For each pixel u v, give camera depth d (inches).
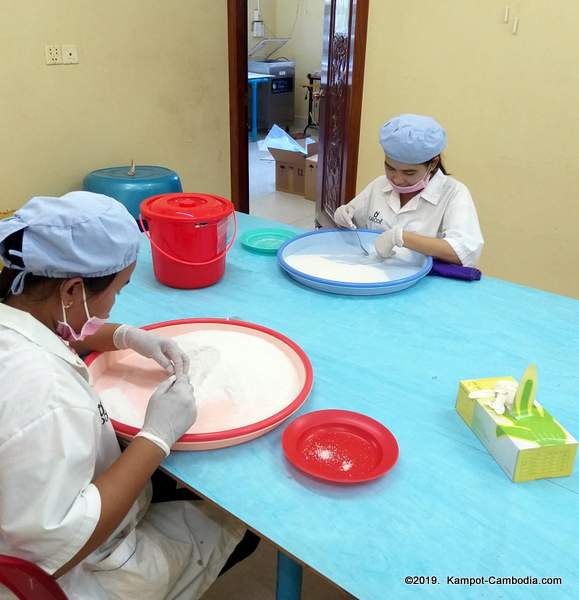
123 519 35.6
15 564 28.5
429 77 111.6
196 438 37.0
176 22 120.6
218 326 52.5
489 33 102.7
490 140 109.4
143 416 40.5
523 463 35.0
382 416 41.5
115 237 33.2
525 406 37.7
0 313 31.1
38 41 100.3
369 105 121.0
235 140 142.1
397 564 30.0
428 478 35.9
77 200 32.9
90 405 30.7
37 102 103.4
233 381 44.3
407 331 53.9
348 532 31.9
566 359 49.6
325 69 141.8
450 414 42.0
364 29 115.3
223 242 63.0
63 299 33.7
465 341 52.2
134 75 116.7
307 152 201.5
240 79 137.1
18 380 28.6
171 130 128.0
